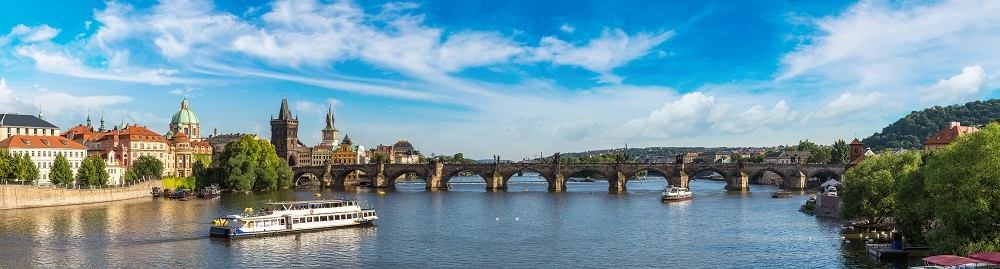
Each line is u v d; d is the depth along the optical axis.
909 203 97.62
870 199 121.94
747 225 145.25
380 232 135.50
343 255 109.31
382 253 111.44
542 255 110.12
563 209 189.75
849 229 134.00
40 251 110.50
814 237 124.06
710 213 174.12
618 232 136.50
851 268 94.69
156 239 123.12
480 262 104.31
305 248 115.38
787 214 168.50
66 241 120.44
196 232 132.25
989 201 83.25
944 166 86.56
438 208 193.38
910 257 99.00
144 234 129.25
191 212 172.75
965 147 86.50
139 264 100.88
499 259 106.69
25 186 180.12
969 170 82.75
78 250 111.50
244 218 126.56
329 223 139.38
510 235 132.25
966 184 82.75
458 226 146.50
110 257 105.81
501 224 150.50
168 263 101.75
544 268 99.94
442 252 112.62
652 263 103.06
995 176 81.44
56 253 108.81
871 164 137.75
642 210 185.38
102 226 141.00
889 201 117.44
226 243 119.25
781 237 125.38
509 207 197.00
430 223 152.00
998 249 83.06
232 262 102.88
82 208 182.50
